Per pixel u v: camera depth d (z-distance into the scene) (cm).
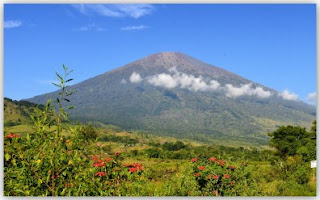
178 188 807
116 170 638
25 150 514
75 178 532
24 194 507
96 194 578
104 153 615
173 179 827
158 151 6869
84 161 547
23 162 505
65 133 519
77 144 525
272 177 1500
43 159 507
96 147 568
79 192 541
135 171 676
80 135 524
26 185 509
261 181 1164
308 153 2908
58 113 511
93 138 542
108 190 620
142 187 688
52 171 521
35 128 505
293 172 1588
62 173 528
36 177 522
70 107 516
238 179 960
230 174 957
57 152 514
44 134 514
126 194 644
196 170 926
